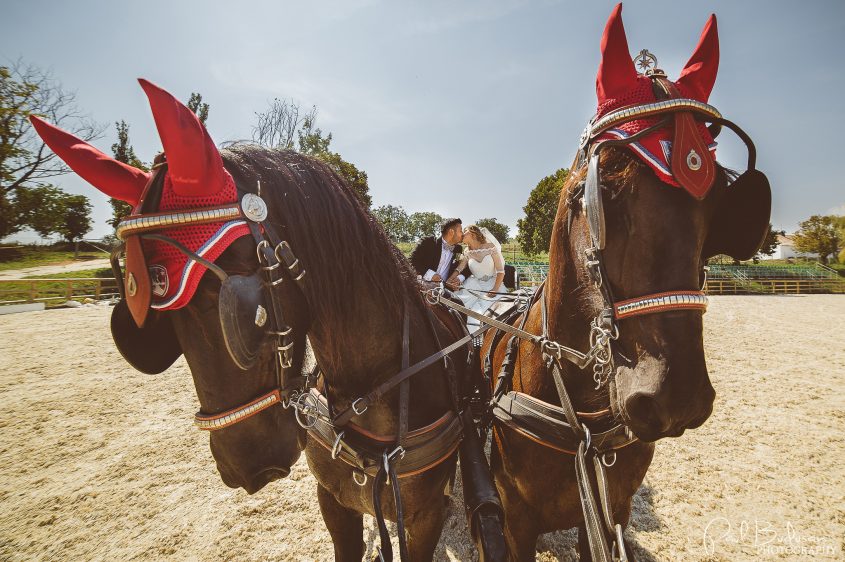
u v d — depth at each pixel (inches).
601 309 47.3
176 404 200.7
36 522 113.1
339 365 52.6
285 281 42.1
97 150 41.3
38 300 546.3
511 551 66.5
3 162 713.0
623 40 42.5
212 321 37.4
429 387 59.5
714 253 47.9
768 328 406.3
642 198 40.7
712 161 40.5
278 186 44.9
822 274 1245.1
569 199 51.9
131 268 35.6
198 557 99.5
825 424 167.6
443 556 100.3
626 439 53.7
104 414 188.2
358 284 51.2
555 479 58.7
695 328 40.2
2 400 204.2
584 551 72.4
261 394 41.1
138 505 120.6
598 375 48.1
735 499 117.4
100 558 99.7
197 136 33.7
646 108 41.0
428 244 151.7
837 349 306.3
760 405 189.0
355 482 56.9
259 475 42.5
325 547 102.6
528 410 58.9
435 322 68.6
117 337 41.9
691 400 39.2
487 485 55.1
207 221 36.3
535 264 1046.4
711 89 47.4
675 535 102.9
